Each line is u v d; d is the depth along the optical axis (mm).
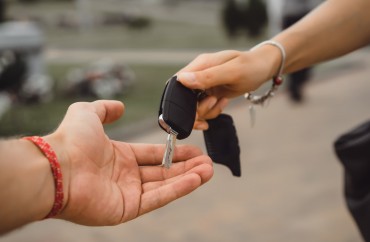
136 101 8875
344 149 1771
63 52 17547
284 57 1718
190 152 1517
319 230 3742
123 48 18547
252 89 1691
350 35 1772
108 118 1477
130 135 6699
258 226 3854
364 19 1763
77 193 1211
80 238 3723
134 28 26609
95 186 1259
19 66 7543
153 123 7148
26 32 8664
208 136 1632
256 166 5195
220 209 4168
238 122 7332
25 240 3672
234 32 20359
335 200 4242
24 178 1073
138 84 10625
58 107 8266
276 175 4910
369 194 1725
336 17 1762
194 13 35750
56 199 1148
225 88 1658
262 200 4320
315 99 8891
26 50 8586
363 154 1734
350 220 3861
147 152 1479
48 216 1173
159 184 1390
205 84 1522
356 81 10820
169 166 1421
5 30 8938
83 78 9242
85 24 28156
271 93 1796
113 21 28812
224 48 17844
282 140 6211
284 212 4066
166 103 1447
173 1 44344
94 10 35281
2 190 1033
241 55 1648
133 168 1415
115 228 3875
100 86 9180
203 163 1452
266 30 21969
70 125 1298
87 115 1343
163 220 4000
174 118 1440
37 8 35875
